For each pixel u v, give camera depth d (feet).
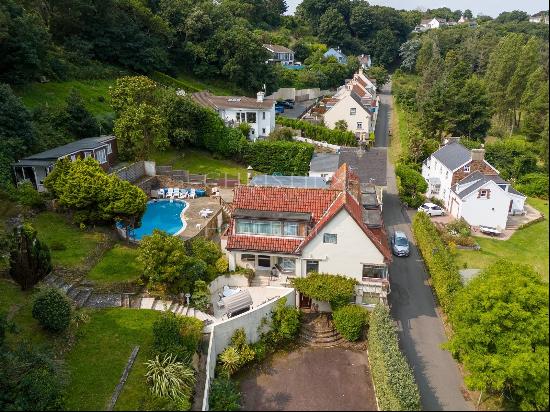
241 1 479.82
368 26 534.37
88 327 94.17
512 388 85.66
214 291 115.55
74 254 115.14
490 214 164.14
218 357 96.17
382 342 93.86
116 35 283.79
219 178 196.95
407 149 237.66
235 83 333.01
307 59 437.58
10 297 96.78
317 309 114.32
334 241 109.81
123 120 181.47
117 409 75.92
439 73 335.06
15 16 205.46
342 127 272.51
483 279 90.58
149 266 103.76
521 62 247.09
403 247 147.74
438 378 94.94
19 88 208.44
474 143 222.89
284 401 89.10
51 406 73.15
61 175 126.31
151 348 89.30
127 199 123.65
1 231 113.19
